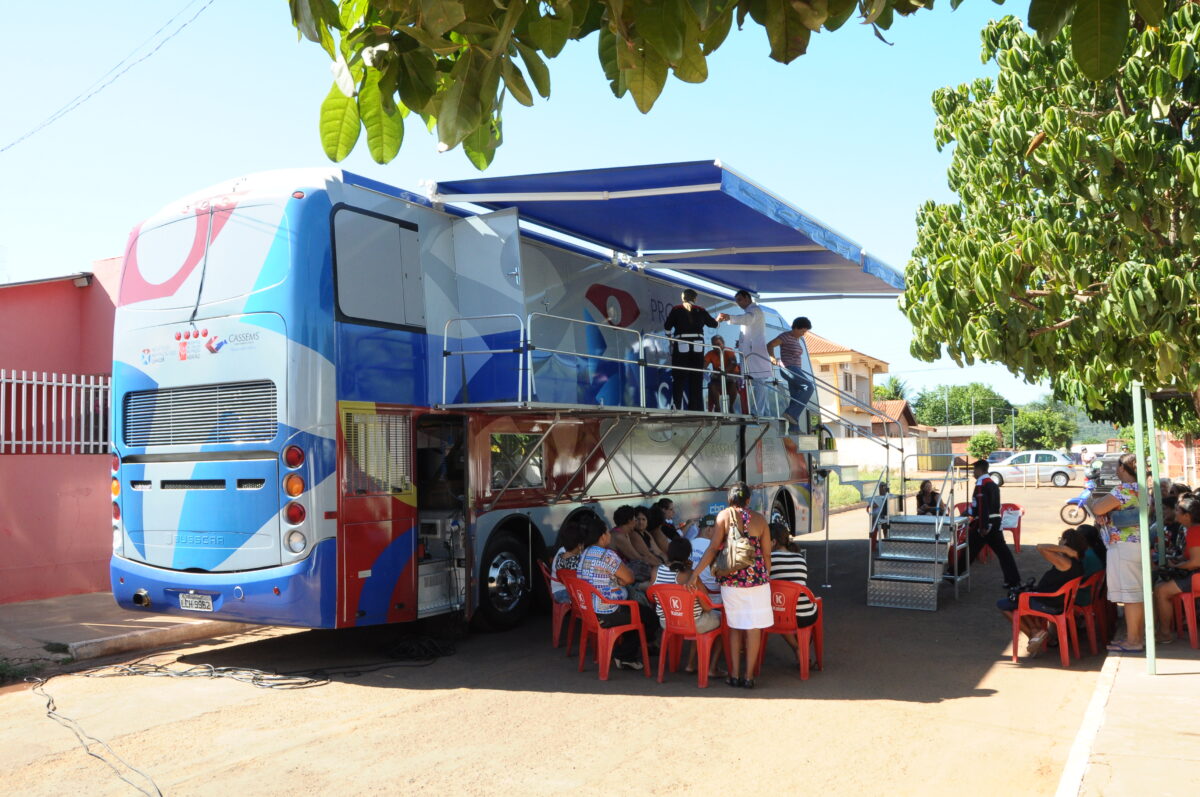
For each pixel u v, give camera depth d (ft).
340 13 9.68
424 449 32.09
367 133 9.73
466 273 30.50
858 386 155.33
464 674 26.81
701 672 25.17
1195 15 24.02
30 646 28.81
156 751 19.88
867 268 40.83
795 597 25.95
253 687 25.38
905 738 20.52
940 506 41.39
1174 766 17.07
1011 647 30.25
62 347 48.03
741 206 30.68
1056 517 82.28
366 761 19.20
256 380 26.43
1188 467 94.79
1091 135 26.45
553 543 34.45
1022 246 26.78
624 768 18.65
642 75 8.40
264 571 26.09
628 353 38.34
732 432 45.98
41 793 17.47
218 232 27.73
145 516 28.78
